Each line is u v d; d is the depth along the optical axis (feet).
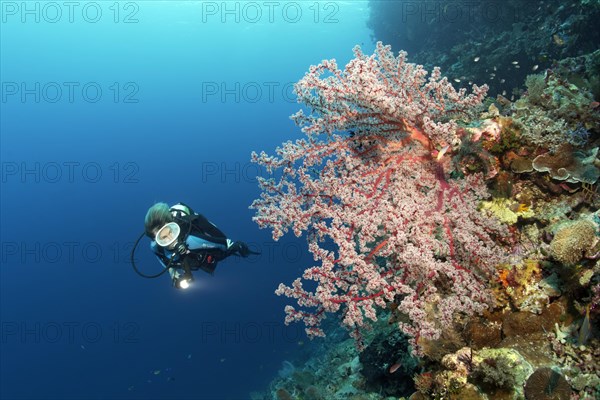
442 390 8.62
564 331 8.46
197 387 82.28
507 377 7.78
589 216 9.46
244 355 86.12
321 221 10.44
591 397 7.18
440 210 9.91
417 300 8.79
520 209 10.79
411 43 57.52
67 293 159.74
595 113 11.19
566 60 15.64
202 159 244.63
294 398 20.21
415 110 9.95
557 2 29.43
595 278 8.18
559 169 10.52
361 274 9.06
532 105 12.53
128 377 105.29
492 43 33.50
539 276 9.21
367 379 15.85
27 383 117.91
